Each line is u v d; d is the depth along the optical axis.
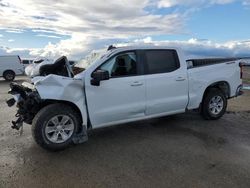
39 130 4.69
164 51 5.96
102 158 4.65
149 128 6.28
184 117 7.18
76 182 3.86
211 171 4.16
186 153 4.85
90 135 5.82
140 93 5.55
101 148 5.10
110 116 5.31
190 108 6.40
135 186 3.73
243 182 3.84
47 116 4.72
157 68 5.82
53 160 4.58
